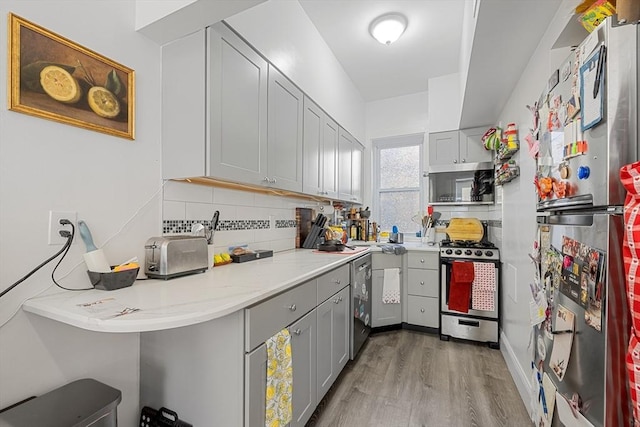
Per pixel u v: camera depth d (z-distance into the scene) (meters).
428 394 1.91
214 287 1.21
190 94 1.38
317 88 2.62
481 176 3.14
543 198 1.32
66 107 1.09
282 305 1.32
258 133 1.71
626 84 0.80
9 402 0.95
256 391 1.12
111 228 1.24
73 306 0.94
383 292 3.02
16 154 0.97
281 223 2.51
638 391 0.71
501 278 2.64
